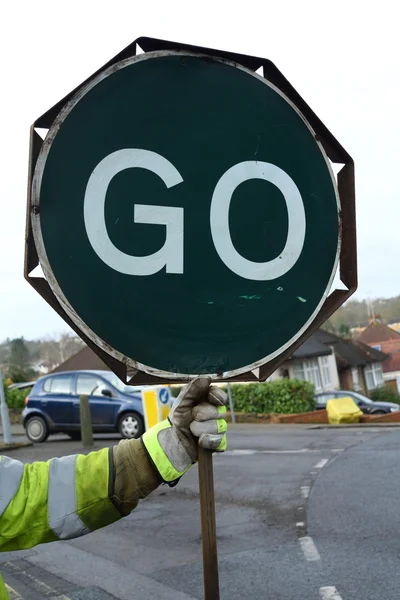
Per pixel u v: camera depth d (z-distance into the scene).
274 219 1.84
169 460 1.71
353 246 1.94
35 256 1.60
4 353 55.00
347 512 6.37
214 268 1.76
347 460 9.59
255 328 1.79
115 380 13.99
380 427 17.78
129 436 13.45
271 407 21.39
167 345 1.69
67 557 5.48
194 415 1.69
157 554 5.45
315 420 20.61
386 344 59.91
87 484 1.71
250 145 1.84
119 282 1.65
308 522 6.11
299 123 1.90
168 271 1.71
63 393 14.17
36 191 1.58
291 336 1.83
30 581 4.89
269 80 1.90
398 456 9.65
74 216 1.61
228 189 1.79
